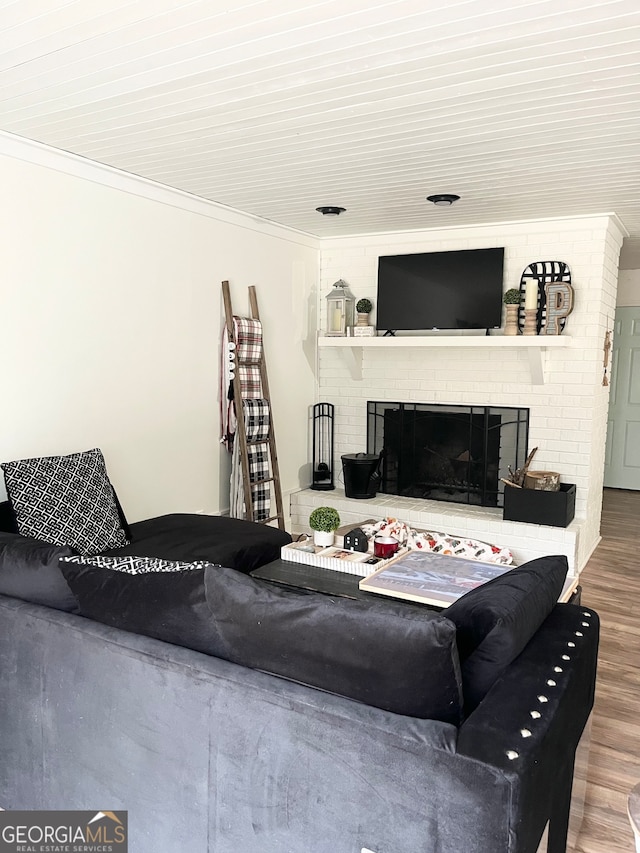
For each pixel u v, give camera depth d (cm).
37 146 321
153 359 404
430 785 130
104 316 369
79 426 359
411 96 260
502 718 139
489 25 205
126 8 196
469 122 288
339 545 354
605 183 382
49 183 333
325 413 584
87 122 293
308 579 301
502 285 494
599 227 466
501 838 125
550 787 145
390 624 140
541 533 457
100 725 176
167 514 409
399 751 133
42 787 192
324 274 574
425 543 449
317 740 143
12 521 297
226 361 456
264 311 504
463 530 485
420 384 544
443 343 495
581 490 488
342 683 146
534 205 439
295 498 548
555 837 159
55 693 184
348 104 270
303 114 281
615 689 300
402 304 530
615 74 237
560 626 186
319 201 436
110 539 318
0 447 319
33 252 327
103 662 174
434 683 138
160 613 169
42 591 192
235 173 372
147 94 261
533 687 152
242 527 368
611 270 501
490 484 520
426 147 323
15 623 191
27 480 298
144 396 399
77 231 350
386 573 293
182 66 236
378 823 137
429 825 131
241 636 157
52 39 215
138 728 169
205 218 438
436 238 522
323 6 194
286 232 521
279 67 236
